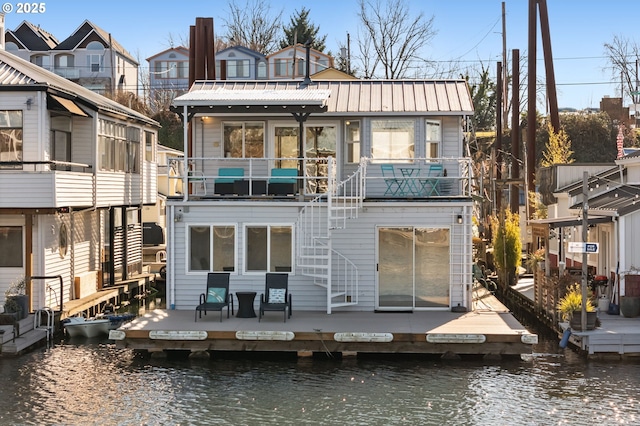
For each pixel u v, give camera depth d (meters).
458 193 21.11
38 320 19.58
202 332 16.81
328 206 18.80
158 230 37.56
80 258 24.28
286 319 18.33
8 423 13.10
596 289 20.66
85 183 22.53
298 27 70.88
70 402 14.22
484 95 55.19
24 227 21.00
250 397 14.43
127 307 25.58
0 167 20.78
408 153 21.20
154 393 14.71
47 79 22.95
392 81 22.78
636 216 19.14
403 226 19.56
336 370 16.14
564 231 26.02
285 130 21.73
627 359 16.97
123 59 66.56
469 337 16.56
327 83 22.83
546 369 16.22
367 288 19.64
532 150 29.19
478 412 13.58
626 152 30.42
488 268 30.77
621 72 57.50
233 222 19.73
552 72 28.53
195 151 21.88
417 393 14.62
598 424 12.95
